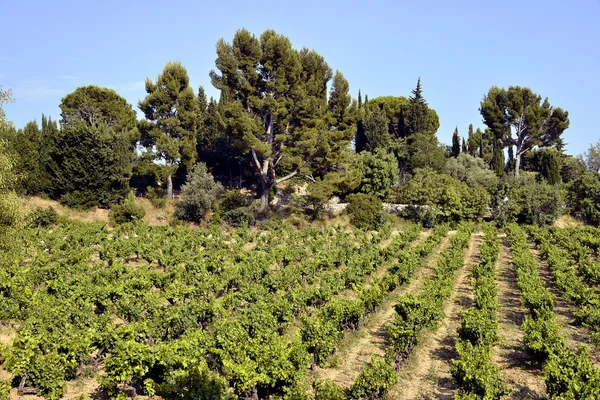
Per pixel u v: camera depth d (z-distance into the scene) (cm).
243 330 1759
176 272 2716
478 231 5444
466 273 3416
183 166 6531
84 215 5084
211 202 5281
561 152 8550
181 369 1426
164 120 5569
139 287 2391
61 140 5262
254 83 5191
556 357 1572
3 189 2275
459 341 1841
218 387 1348
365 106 8525
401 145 7425
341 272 3000
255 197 6281
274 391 1496
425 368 1778
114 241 3722
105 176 5331
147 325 1756
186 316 1902
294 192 6288
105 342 1647
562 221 5950
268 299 2252
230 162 6894
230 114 4856
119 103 6881
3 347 1499
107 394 1462
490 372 1410
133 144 6209
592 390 1327
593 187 5953
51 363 1427
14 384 1456
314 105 5119
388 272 3011
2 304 1955
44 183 5166
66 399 1447
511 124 7869
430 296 2252
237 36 5091
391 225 5391
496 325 1945
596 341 1875
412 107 8181
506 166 8900
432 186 5581
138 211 5003
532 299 2266
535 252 4328
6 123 2158
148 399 1480
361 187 6109
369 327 2216
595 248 4128
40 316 1836
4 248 2306
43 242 3784
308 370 1719
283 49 5072
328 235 4775
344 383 1622
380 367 1478
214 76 5262
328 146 4994
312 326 1750
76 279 2408
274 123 5419
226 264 3141
